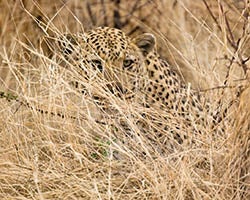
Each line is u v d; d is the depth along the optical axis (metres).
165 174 10.02
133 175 10.05
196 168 10.20
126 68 11.73
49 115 10.74
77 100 11.09
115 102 10.74
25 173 10.33
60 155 10.48
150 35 11.99
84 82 10.80
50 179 10.23
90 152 10.66
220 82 11.34
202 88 11.73
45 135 10.72
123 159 10.58
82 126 10.81
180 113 11.23
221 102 10.79
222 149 10.21
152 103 11.76
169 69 12.23
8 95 11.24
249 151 9.95
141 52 11.94
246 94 9.93
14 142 10.84
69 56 11.29
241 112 9.98
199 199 9.77
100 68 11.67
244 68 10.25
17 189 10.33
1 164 10.46
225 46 10.91
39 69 11.48
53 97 10.71
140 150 10.46
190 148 10.35
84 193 10.08
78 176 10.34
